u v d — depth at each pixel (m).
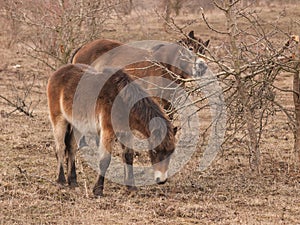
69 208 11.14
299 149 14.22
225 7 13.12
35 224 10.27
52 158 15.33
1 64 30.73
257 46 13.34
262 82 13.23
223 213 10.99
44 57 28.33
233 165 14.57
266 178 13.43
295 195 12.28
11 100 23.75
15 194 11.91
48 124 19.59
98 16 23.05
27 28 34.78
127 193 12.42
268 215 10.92
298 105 14.02
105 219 10.55
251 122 13.52
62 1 22.69
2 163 14.57
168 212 10.92
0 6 29.91
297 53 13.09
